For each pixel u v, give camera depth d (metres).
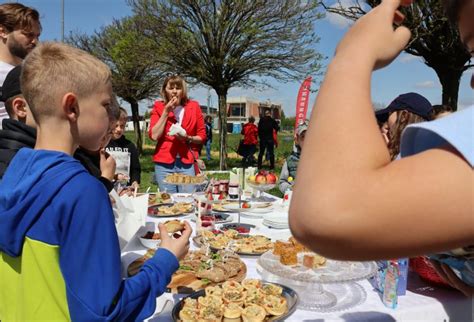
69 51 1.12
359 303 1.46
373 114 0.51
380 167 0.47
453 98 7.84
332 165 0.47
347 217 0.44
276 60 12.98
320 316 1.37
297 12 12.34
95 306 0.96
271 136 14.29
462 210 0.43
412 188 0.44
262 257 1.72
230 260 1.79
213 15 12.49
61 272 0.99
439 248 0.44
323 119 0.50
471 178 0.44
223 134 13.83
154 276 1.13
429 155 0.46
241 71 13.17
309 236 0.47
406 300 1.46
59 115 1.08
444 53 7.36
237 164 16.06
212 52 12.90
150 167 14.07
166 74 15.05
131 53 13.19
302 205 0.47
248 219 2.86
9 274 1.07
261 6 12.33
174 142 4.13
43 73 1.06
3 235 1.02
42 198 0.99
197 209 2.58
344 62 0.55
